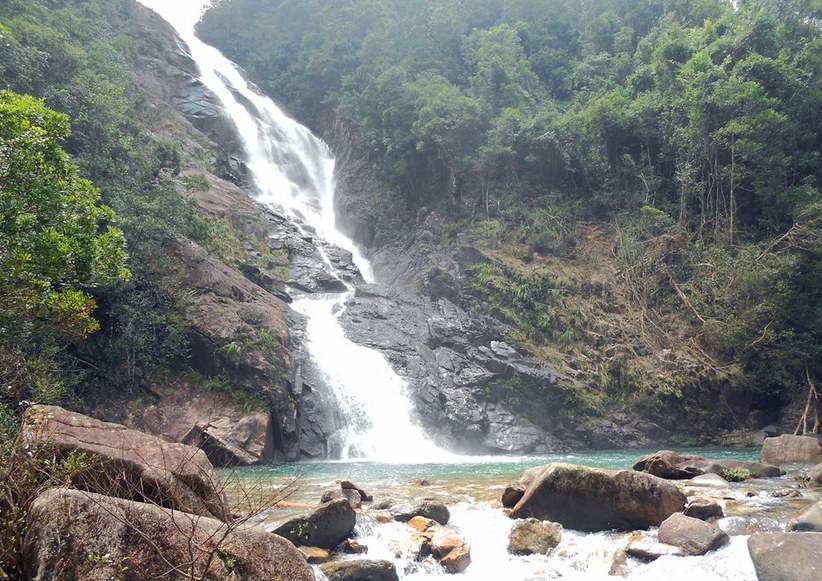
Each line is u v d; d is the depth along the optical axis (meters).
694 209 36.00
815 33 38.09
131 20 51.69
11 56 23.83
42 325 9.52
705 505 8.70
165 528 5.28
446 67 49.62
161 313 23.59
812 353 27.83
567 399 28.09
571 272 35.00
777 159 31.16
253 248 34.06
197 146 41.53
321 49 58.72
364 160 48.44
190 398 22.12
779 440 17.50
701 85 33.78
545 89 49.34
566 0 56.78
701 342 30.88
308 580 5.73
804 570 6.18
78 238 10.96
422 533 8.39
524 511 9.38
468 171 40.66
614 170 38.91
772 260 29.23
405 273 39.09
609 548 7.90
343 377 26.34
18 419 8.20
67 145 24.84
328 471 17.92
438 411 26.34
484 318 31.28
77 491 5.41
